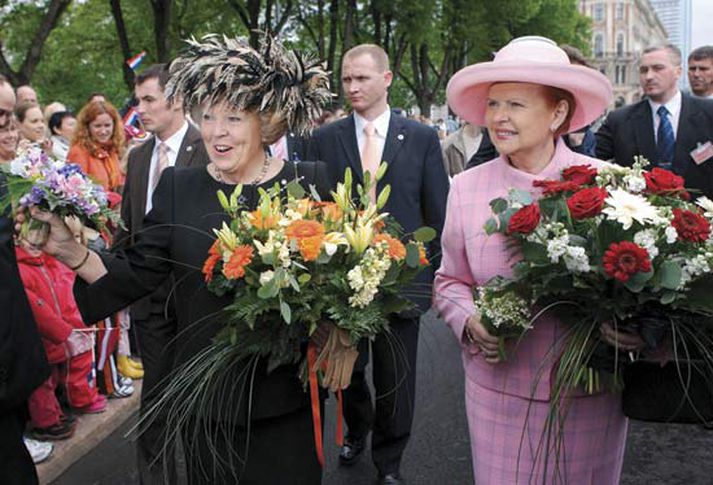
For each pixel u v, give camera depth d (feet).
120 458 13.92
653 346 6.47
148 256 7.73
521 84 7.50
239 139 7.68
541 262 6.69
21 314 7.55
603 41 342.03
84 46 83.10
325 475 13.05
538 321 7.50
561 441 7.47
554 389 6.75
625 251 6.19
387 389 11.94
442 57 154.20
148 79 11.93
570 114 7.91
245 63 7.46
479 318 7.47
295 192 7.34
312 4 89.81
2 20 64.64
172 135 12.22
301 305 6.74
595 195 6.53
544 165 7.95
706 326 6.61
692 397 6.94
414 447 14.21
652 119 17.58
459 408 16.08
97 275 7.99
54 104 25.02
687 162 17.11
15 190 7.42
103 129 19.10
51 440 14.33
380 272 6.77
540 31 141.18
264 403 7.39
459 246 8.14
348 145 12.95
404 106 146.51
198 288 7.61
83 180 7.71
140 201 12.17
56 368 14.49
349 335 6.89
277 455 7.54
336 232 6.97
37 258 13.10
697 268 6.32
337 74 84.28
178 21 74.54
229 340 6.97
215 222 7.69
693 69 22.15
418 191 12.75
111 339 16.31
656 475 13.10
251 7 71.56
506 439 7.78
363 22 102.94
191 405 6.85
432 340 20.40
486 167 8.13
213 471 7.58
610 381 7.09
